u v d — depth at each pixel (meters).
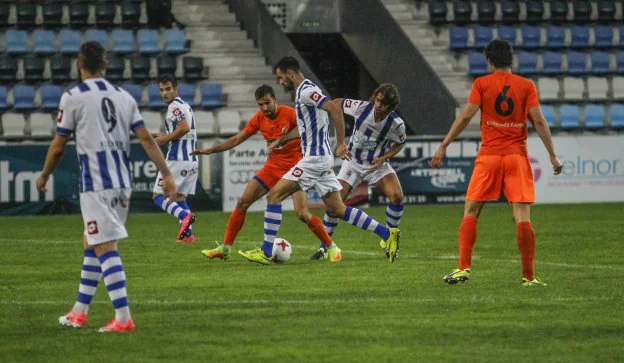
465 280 25.89
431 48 75.38
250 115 68.38
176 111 39.38
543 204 60.53
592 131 72.75
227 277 28.00
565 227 44.78
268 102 31.83
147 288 25.78
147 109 67.06
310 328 19.69
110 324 19.55
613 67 76.88
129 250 36.38
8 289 25.98
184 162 40.19
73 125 19.12
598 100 74.25
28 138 63.84
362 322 20.33
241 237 41.91
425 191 60.91
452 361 16.67
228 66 70.62
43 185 19.42
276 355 17.22
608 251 34.81
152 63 69.38
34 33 68.62
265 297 23.97
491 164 25.16
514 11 77.38
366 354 17.27
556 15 78.38
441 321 20.41
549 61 75.50
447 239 39.75
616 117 73.31
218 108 68.62
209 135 66.56
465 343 18.19
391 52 69.62
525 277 25.66
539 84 73.88
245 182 58.59
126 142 19.50
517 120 24.95
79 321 20.03
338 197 31.20
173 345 18.08
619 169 62.94
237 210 32.41
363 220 31.20
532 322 20.27
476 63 74.44
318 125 30.58
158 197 40.22
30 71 67.12
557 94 74.00
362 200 59.88
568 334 19.00
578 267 29.89
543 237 40.16
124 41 69.69
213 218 52.97
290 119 32.16
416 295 24.00
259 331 19.41
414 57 67.50
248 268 30.23
